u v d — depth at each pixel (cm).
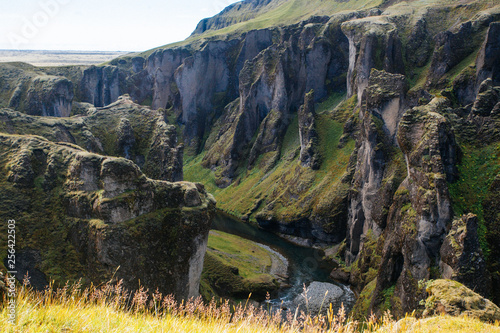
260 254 10019
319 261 9750
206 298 6819
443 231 4950
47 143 7638
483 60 8712
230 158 17088
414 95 8094
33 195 6756
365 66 12688
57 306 1238
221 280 7794
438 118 5653
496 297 4466
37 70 17600
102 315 1227
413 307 4884
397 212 5953
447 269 4616
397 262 5769
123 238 5809
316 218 10600
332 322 1175
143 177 6247
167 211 6312
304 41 18138
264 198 13888
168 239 6206
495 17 11375
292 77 17100
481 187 5319
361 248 8444
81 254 6022
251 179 15838
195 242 6412
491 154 5625
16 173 6856
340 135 12319
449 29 13338
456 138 6003
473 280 4366
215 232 11694
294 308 7119
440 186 5025
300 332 1201
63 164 7131
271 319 1295
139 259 5881
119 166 6012
